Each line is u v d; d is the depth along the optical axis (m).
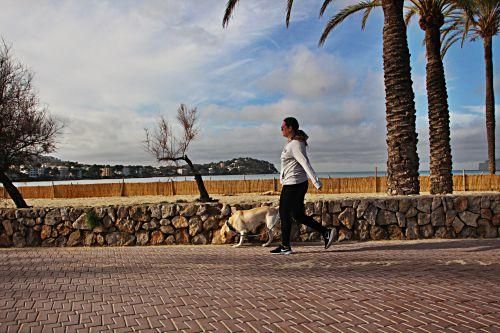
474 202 8.12
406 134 9.76
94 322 3.54
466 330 3.11
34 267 6.05
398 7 10.07
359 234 8.13
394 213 8.12
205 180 25.77
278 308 3.77
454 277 4.67
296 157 6.50
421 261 5.67
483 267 5.17
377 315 3.50
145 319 3.58
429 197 8.16
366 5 14.12
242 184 25.69
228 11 10.99
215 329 3.30
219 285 4.68
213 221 8.35
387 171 10.05
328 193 24.97
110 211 8.53
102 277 5.25
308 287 4.45
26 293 4.51
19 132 11.46
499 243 7.14
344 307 3.73
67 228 8.52
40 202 19.25
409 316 3.45
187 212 8.41
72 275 5.42
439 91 13.01
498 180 23.66
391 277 4.76
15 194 10.73
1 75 11.37
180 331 3.28
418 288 4.25
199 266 5.85
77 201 19.78
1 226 8.59
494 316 3.39
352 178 24.83
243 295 4.23
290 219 6.68
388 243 7.63
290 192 6.61
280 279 4.87
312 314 3.58
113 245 8.43
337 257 6.23
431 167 13.16
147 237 8.41
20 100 11.69
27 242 8.53
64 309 3.91
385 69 10.09
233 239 8.15
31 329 3.40
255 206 8.41
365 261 5.82
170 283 4.84
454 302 3.76
